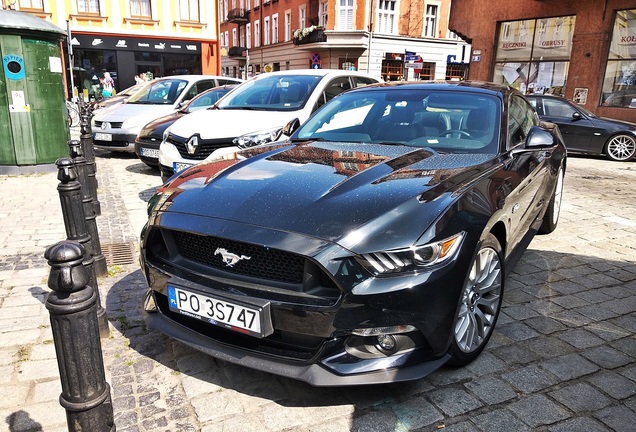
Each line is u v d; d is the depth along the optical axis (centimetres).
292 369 229
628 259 468
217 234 237
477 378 271
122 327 322
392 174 281
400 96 405
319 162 306
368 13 3016
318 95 661
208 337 252
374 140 369
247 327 230
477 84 421
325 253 219
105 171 882
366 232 226
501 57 1981
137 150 834
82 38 2466
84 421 177
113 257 452
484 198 275
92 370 175
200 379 268
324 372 224
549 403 251
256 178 281
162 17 2622
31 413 242
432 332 232
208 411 243
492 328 297
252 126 616
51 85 809
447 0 3192
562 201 717
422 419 238
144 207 636
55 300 166
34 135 806
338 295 222
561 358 292
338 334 221
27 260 443
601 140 1183
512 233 333
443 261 235
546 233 546
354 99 424
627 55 1564
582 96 1675
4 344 304
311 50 3381
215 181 285
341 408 245
